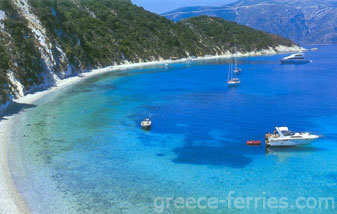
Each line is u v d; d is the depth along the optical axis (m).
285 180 33.62
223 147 43.38
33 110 62.78
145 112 62.22
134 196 30.47
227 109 64.44
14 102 67.69
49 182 32.97
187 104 69.44
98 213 27.52
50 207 28.36
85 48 131.88
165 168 36.69
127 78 111.44
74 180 33.50
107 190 31.50
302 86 91.19
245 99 74.31
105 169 36.28
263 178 34.09
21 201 29.19
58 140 45.62
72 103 69.50
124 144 44.47
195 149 42.69
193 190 31.62
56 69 99.06
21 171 35.28
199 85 96.94
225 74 123.19
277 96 77.12
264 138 46.75
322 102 68.75
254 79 108.62
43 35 99.88
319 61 169.62
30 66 81.50
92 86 92.94
